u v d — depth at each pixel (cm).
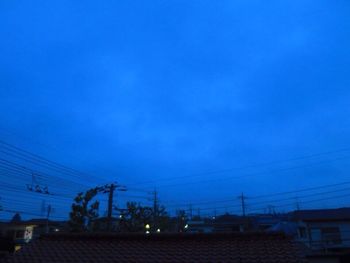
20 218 6059
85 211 3341
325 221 3866
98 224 3669
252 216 6100
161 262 1352
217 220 6456
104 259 1423
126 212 3975
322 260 2911
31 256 1518
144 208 4047
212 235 1558
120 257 1431
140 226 3944
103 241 1645
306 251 2981
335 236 3784
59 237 1720
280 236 1505
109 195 3706
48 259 1470
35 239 1741
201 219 6938
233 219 6412
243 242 1489
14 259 1500
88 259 1438
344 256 2797
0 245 3472
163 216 4862
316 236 3831
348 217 3828
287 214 5625
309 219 3878
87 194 3397
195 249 1453
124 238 1652
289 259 1301
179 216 5659
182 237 1584
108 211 3659
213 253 1396
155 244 1554
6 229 4966
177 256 1394
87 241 1662
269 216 6022
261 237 1515
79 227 3300
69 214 3347
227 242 1501
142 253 1457
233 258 1334
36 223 5212
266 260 1298
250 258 1324
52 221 5862
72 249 1573
